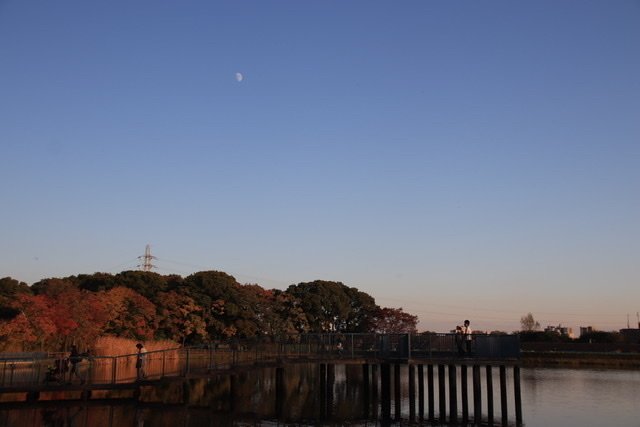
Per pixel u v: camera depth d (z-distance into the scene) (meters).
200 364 47.12
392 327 101.88
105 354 53.62
